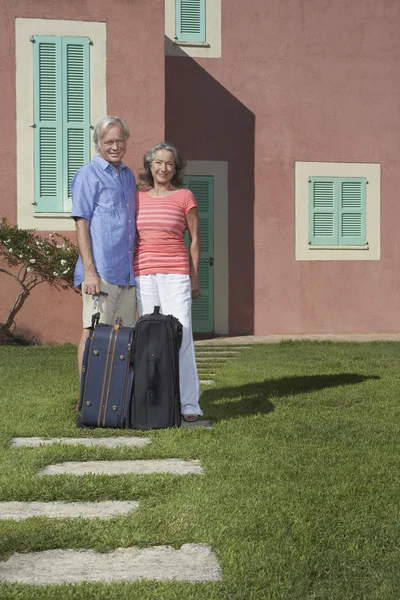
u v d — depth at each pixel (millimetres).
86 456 3668
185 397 4539
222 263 11250
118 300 4680
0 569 2332
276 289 11352
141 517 2742
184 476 3301
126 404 4316
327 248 11430
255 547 2465
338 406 4906
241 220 11289
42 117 9273
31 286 9250
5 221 9125
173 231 4645
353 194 11508
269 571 2289
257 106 11297
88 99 9352
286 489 3059
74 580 2258
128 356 4336
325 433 4102
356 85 11492
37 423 4441
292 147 11367
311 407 4852
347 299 11492
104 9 9359
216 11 11188
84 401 4363
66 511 2896
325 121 11430
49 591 2154
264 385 5730
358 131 11508
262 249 11328
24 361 7230
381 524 2662
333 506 2850
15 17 9188
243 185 11281
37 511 2896
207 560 2406
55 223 9289
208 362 7512
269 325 11344
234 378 6117
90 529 2631
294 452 3676
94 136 4621
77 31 9320
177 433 4141
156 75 9484
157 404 4316
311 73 11391
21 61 9211
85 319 4672
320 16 11391
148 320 4328
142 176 4789
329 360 7383
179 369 4547
